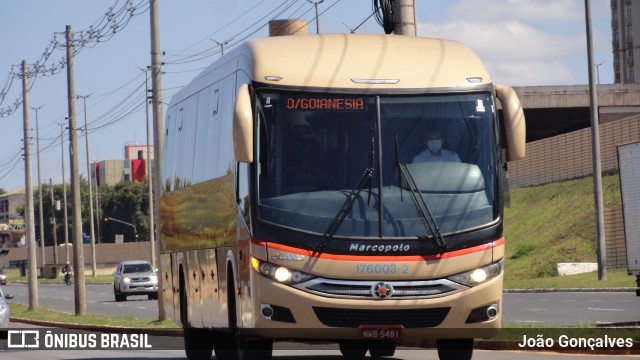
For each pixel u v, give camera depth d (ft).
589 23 169.48
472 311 50.72
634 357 62.69
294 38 55.01
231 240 57.11
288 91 51.70
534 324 93.30
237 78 57.11
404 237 50.14
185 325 74.33
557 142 266.36
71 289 319.47
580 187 247.09
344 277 49.80
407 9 72.54
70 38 167.73
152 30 128.36
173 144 79.41
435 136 51.78
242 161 50.31
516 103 53.06
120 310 179.42
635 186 97.71
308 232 49.98
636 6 590.96
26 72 199.41
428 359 66.39
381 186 50.67
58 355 83.61
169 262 79.51
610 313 108.37
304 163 51.01
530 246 227.40
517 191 279.69
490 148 52.06
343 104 51.65
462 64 53.62
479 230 50.75
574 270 197.88
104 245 538.88
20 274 509.76
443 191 50.96
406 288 50.01
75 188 163.02
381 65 52.85
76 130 165.68
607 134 242.78
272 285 49.93
